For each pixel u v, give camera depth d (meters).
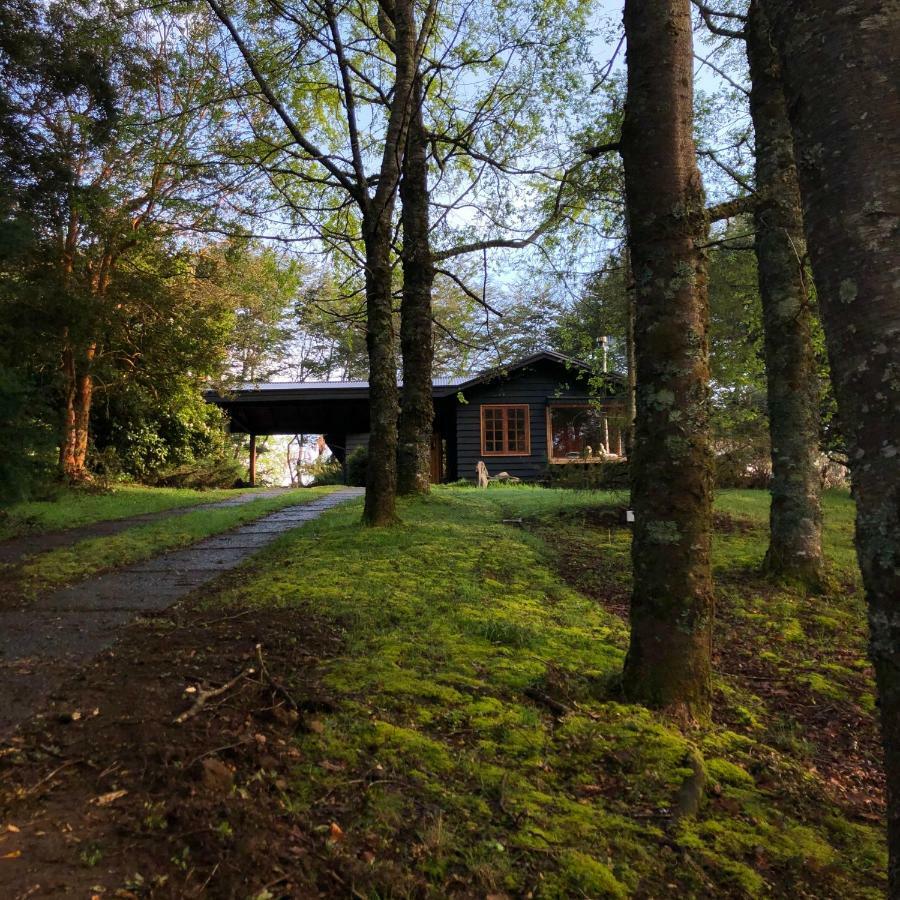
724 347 13.67
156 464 20.83
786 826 3.12
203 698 3.57
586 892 2.42
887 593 1.79
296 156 9.91
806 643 5.84
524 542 8.34
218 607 5.60
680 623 4.00
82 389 16.33
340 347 40.41
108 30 9.89
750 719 4.23
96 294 13.23
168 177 12.12
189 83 11.13
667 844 2.82
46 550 8.91
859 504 1.87
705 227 4.20
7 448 7.36
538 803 2.93
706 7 7.87
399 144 8.97
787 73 2.07
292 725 3.41
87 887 2.19
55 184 9.41
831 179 1.91
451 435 23.05
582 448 21.72
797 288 7.20
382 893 2.31
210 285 17.73
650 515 4.10
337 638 4.76
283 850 2.45
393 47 9.70
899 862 1.82
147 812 2.61
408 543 7.78
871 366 1.82
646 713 3.84
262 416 24.47
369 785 2.92
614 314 13.41
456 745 3.38
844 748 4.18
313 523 10.13
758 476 16.61
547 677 4.14
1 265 9.73
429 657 4.45
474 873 2.45
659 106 4.05
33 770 2.93
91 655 4.50
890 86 1.84
